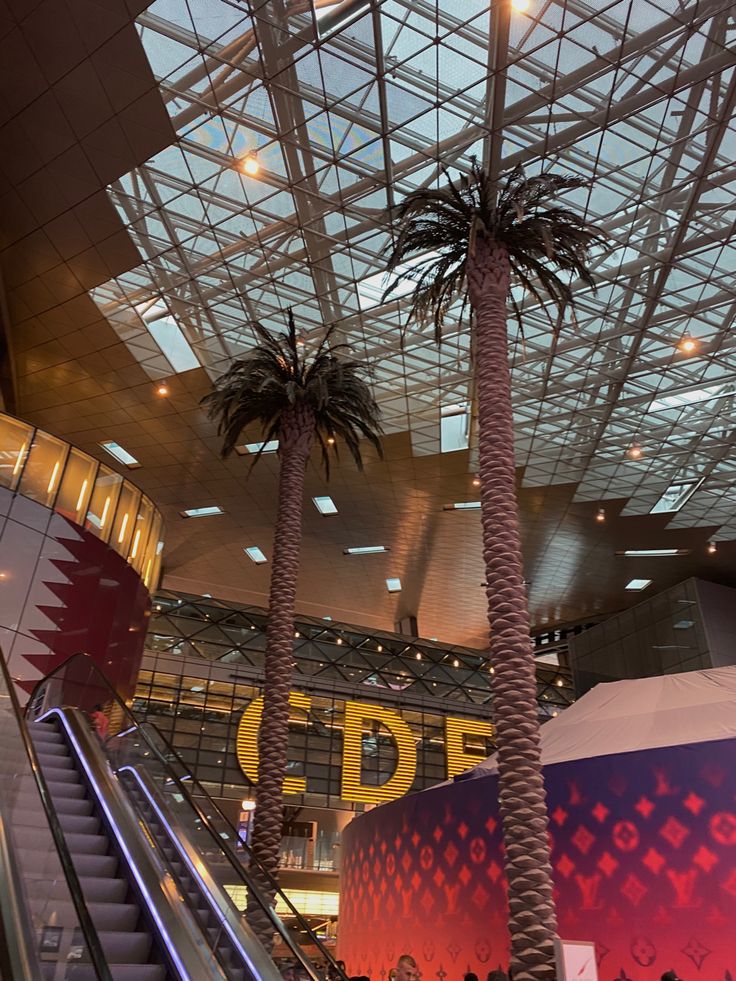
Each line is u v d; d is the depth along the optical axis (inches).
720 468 1358.3
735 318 1009.5
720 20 652.7
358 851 732.7
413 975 433.1
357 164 819.4
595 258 919.0
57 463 779.4
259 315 1047.6
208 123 765.3
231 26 674.2
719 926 443.5
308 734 1596.9
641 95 727.1
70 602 740.7
